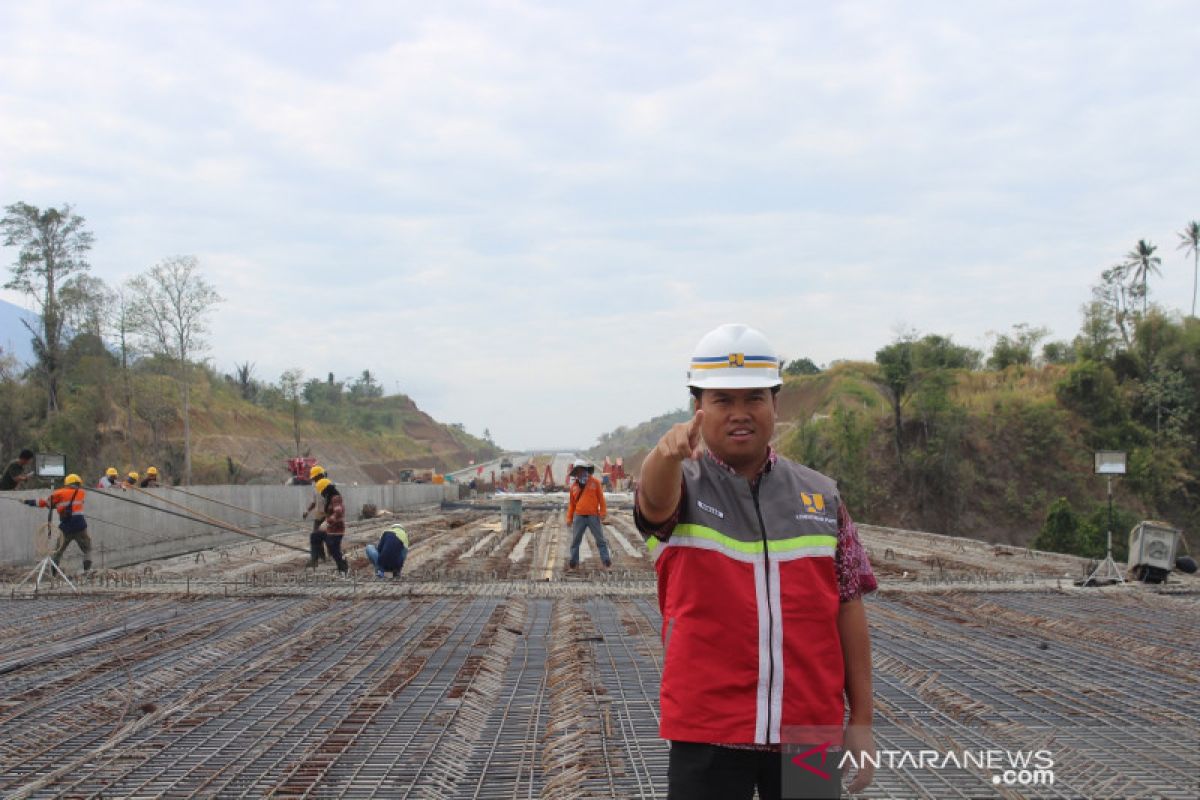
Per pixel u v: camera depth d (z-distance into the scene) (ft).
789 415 183.11
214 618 28.81
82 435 126.21
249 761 15.26
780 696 7.64
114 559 47.47
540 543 59.77
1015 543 129.39
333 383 338.95
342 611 30.45
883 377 138.51
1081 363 147.43
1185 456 139.33
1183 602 32.55
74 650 23.91
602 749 15.56
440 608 30.86
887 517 130.72
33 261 127.75
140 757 15.51
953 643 25.20
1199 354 146.72
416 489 117.08
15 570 40.11
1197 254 157.17
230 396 218.18
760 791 8.08
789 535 7.99
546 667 22.25
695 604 7.84
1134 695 19.43
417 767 14.93
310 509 43.80
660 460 7.32
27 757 15.61
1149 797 13.51
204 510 58.85
